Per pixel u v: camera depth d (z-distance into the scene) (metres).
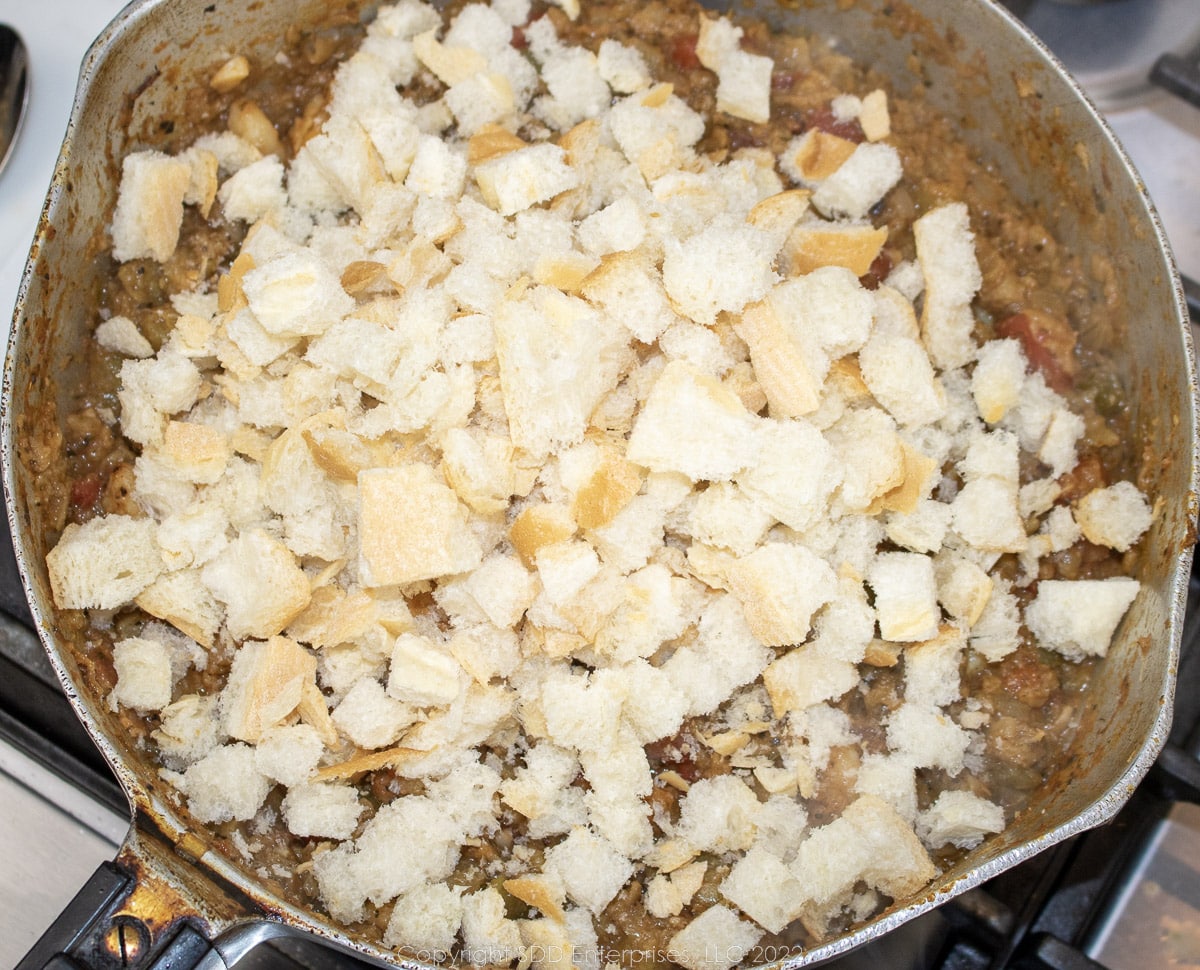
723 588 0.37
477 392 0.38
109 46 0.36
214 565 0.37
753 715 0.38
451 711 0.36
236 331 0.37
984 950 0.38
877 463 0.37
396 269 0.38
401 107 0.41
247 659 0.36
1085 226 0.40
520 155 0.39
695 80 0.43
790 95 0.43
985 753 0.38
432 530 0.35
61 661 0.33
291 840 0.36
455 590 0.37
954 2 0.39
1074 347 0.40
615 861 0.36
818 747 0.37
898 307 0.39
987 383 0.39
